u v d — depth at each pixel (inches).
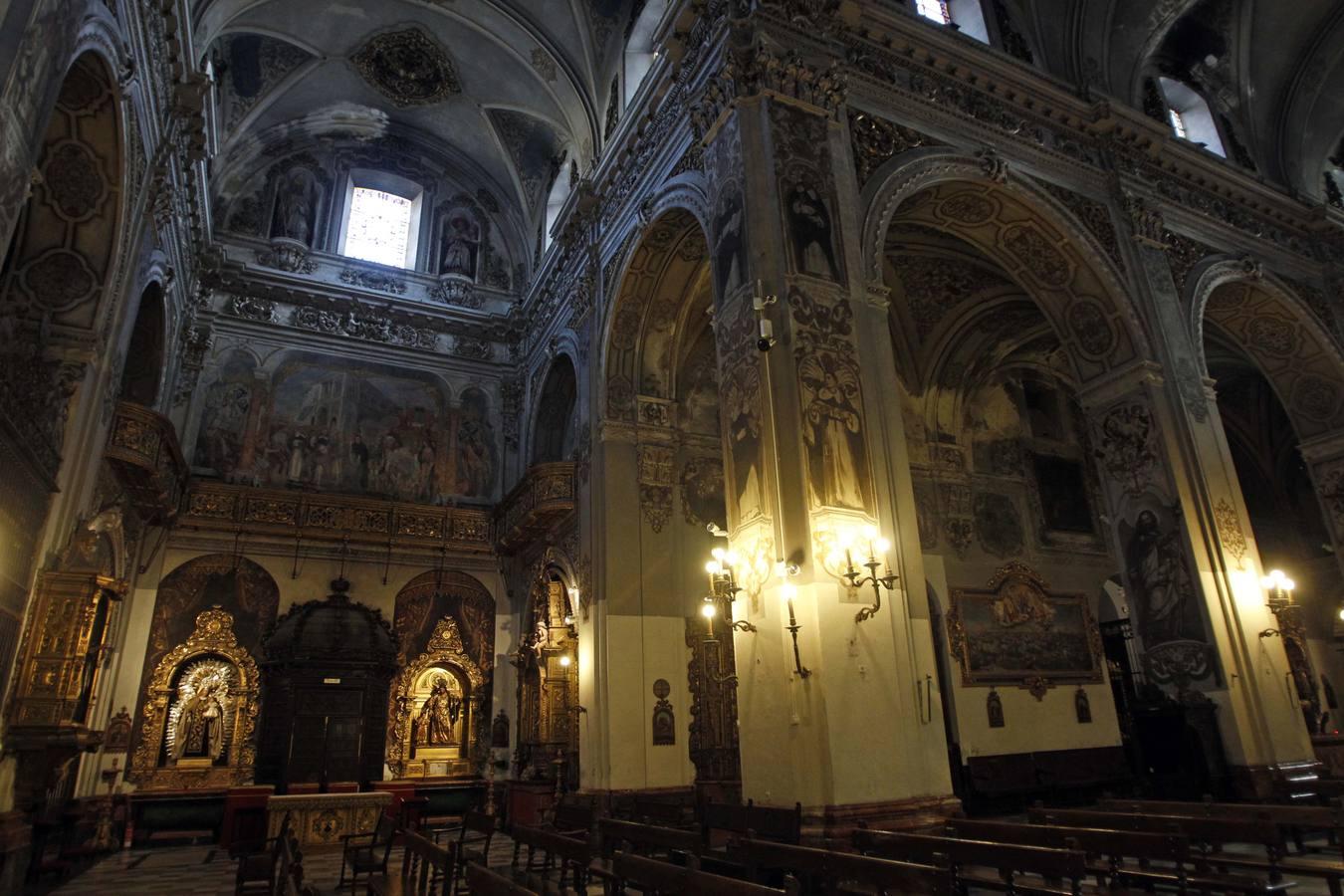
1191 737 432.5
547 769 587.8
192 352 670.5
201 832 544.1
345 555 679.7
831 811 286.5
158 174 456.8
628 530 534.9
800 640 312.3
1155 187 566.3
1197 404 502.0
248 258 723.4
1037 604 669.3
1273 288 594.2
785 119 400.2
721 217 406.9
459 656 693.3
